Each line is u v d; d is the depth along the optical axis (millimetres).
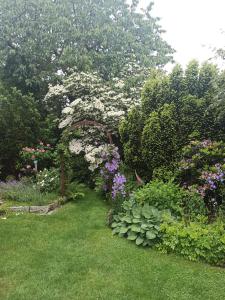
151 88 7414
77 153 9141
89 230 5898
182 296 3938
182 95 7008
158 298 3898
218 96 6254
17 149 10320
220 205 5742
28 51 11742
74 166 9312
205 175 5816
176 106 7000
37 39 12047
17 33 11906
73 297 3922
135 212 5648
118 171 7602
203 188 5773
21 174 10375
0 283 4242
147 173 7562
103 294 3973
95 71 11406
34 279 4320
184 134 6777
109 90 10016
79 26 12695
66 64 12023
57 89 10406
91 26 12703
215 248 4758
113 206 6281
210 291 4039
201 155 6152
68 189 7965
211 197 6059
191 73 7020
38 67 12305
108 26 12461
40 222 6332
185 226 5285
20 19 12141
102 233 5746
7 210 7031
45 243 5391
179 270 4496
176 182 6613
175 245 4977
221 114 6277
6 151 10391
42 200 7480
